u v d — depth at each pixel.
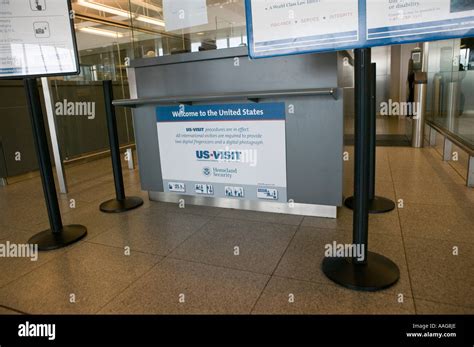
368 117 1.54
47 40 2.08
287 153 2.45
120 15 5.77
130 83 2.91
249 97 2.28
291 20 1.46
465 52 3.57
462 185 3.09
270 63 2.36
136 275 1.83
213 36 6.17
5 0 1.99
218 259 1.95
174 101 2.51
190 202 2.93
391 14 1.31
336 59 2.19
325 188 2.41
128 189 3.49
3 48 2.04
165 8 5.45
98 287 1.73
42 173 2.25
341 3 1.37
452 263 1.77
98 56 5.41
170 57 2.64
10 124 3.96
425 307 1.45
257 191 2.61
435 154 4.46
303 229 2.29
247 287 1.67
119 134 5.52
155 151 2.91
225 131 2.59
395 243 2.02
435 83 4.88
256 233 2.27
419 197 2.81
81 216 2.76
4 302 1.64
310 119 2.34
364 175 1.62
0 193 3.61
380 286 1.57
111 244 2.22
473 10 1.21
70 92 4.67
